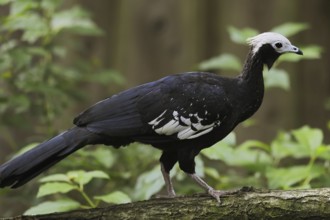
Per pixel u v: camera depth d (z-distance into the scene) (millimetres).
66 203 9508
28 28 12750
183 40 21078
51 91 12516
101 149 12125
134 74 21219
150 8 21234
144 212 8930
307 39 21109
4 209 14828
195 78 9805
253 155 11406
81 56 20234
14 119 13375
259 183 11688
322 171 10609
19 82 12695
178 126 9500
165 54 21141
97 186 12359
